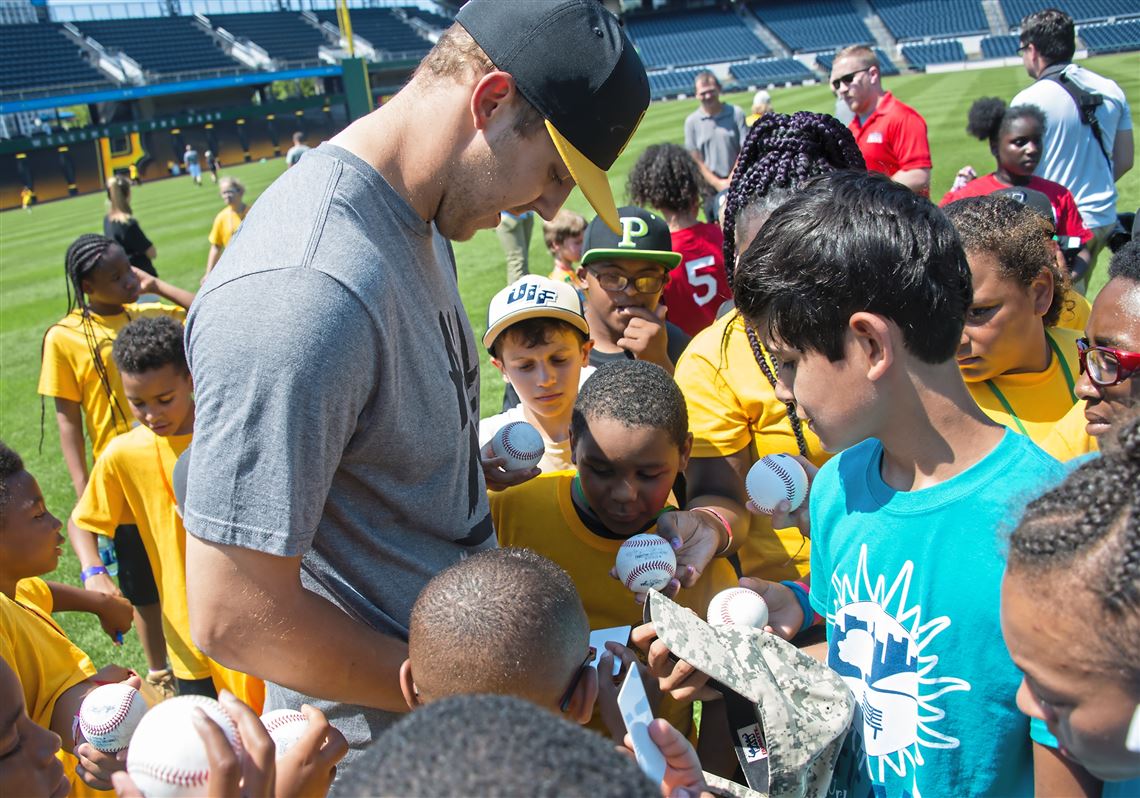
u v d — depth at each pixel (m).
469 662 1.52
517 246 9.17
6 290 15.97
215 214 22.97
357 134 1.77
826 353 1.46
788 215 1.50
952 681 1.47
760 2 50.03
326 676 1.65
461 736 0.82
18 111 38.22
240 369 1.50
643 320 3.40
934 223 1.43
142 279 5.96
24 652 2.24
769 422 2.48
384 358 1.63
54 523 2.59
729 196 2.56
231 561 1.55
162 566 3.49
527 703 0.91
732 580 2.36
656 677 1.85
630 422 2.27
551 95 1.69
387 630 1.85
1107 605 1.06
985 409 2.31
